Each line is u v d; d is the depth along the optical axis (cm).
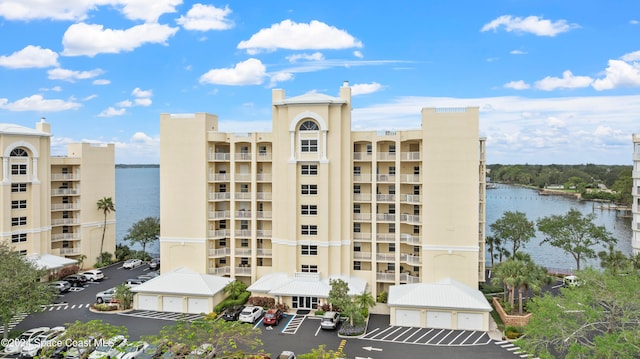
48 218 6438
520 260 4747
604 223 11869
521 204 16838
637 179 6544
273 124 5356
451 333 4362
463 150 4994
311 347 3988
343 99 5172
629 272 3722
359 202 5375
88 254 7119
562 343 3080
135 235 7900
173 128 5534
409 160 5225
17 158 6025
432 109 5016
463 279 5031
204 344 3338
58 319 4719
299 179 5250
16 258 4356
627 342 2780
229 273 5644
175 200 5556
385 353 3862
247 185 5697
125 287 5141
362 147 5450
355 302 4500
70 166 7075
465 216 5009
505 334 4231
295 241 5225
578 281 3547
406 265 5472
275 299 5009
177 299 5000
